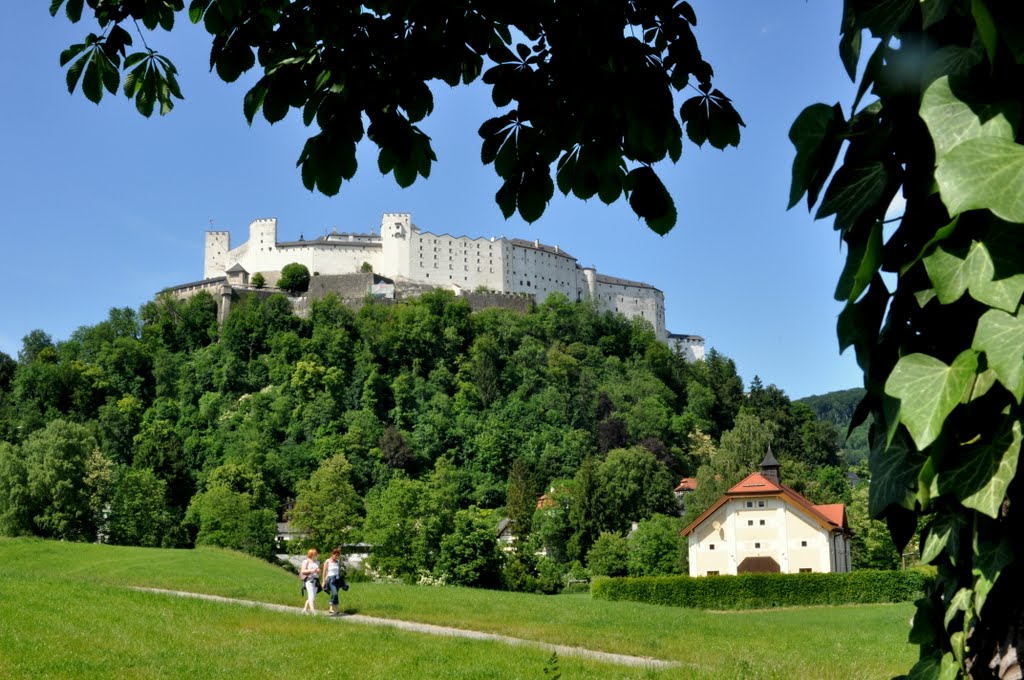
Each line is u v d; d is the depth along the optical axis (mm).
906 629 34250
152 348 193750
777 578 57594
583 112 5402
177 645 21047
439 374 184625
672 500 129125
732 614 44438
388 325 192625
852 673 20156
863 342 3596
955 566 3811
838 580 57594
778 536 69312
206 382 184875
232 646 21281
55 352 196625
